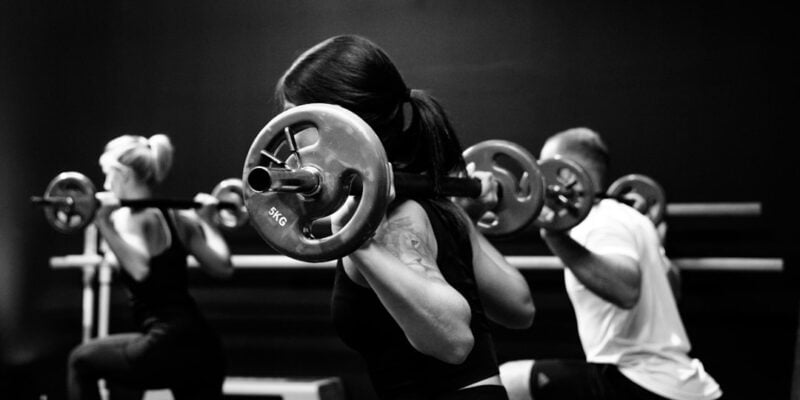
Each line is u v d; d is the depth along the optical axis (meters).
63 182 3.47
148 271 3.54
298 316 5.14
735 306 4.59
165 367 3.51
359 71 1.62
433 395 1.54
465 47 4.98
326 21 5.16
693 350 4.64
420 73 5.03
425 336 1.46
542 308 4.79
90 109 5.45
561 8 4.86
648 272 2.79
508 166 4.89
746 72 4.61
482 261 1.85
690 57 4.69
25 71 5.49
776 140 4.57
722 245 4.63
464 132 4.95
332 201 1.42
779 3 4.58
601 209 2.79
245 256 5.04
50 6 5.50
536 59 4.88
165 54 5.38
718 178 4.63
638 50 4.75
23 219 5.42
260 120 5.24
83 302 5.37
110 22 5.44
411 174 1.59
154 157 3.78
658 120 4.71
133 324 5.32
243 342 5.20
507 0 4.93
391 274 1.44
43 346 5.39
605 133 4.78
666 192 4.69
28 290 5.40
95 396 3.64
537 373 2.85
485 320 1.66
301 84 1.63
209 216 4.16
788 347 4.51
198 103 5.33
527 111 4.88
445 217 1.67
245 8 5.28
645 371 2.73
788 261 4.52
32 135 5.47
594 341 2.80
